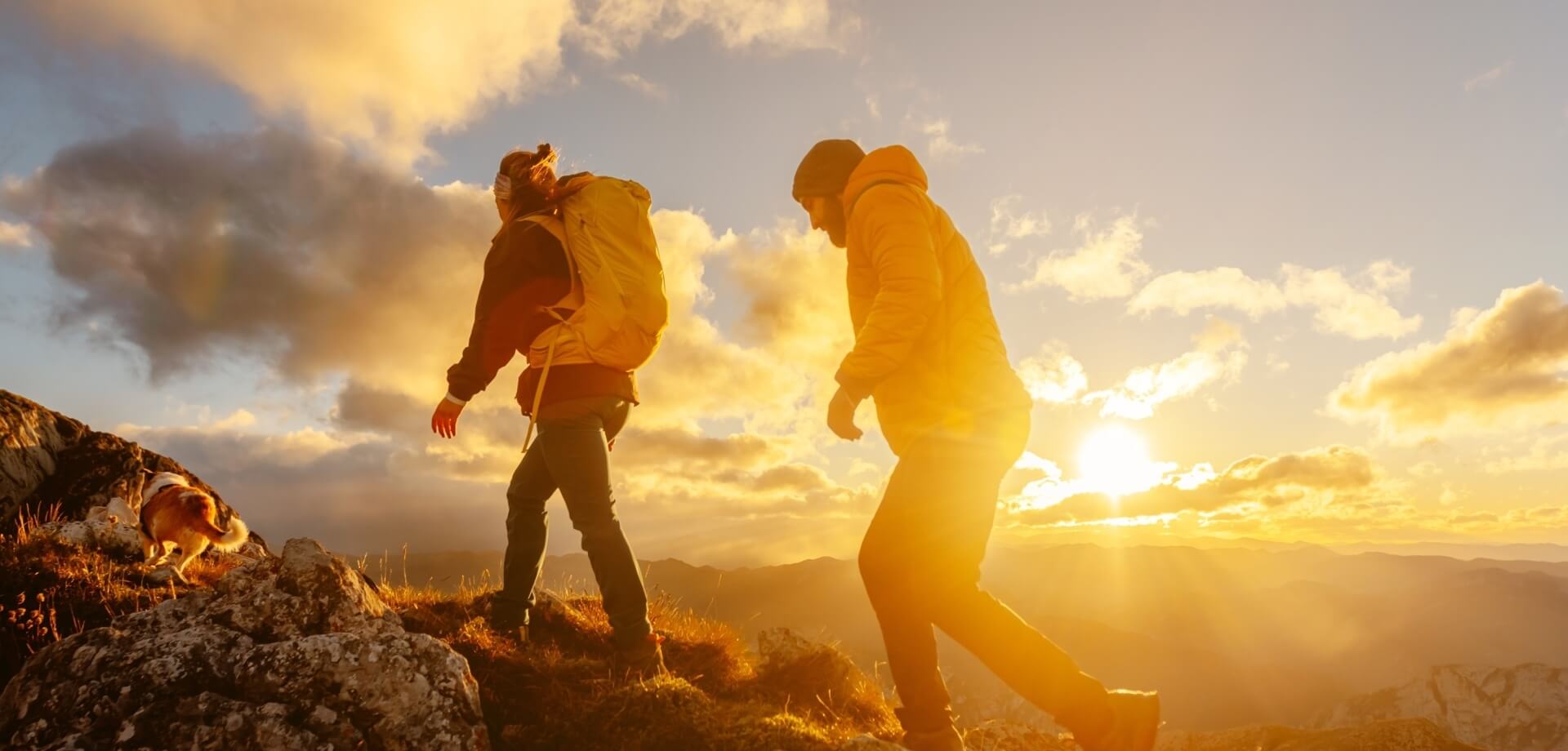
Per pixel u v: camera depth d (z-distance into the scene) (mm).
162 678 2391
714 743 2631
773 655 4230
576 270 3359
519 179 3500
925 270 2328
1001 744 3340
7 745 2242
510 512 3781
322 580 2975
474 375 3309
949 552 2361
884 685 4133
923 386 2447
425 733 2422
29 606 3191
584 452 3316
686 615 4590
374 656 2510
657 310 3379
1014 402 2463
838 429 2443
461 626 3541
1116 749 2299
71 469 5562
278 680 2422
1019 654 2359
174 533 4309
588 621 4086
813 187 2822
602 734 2742
